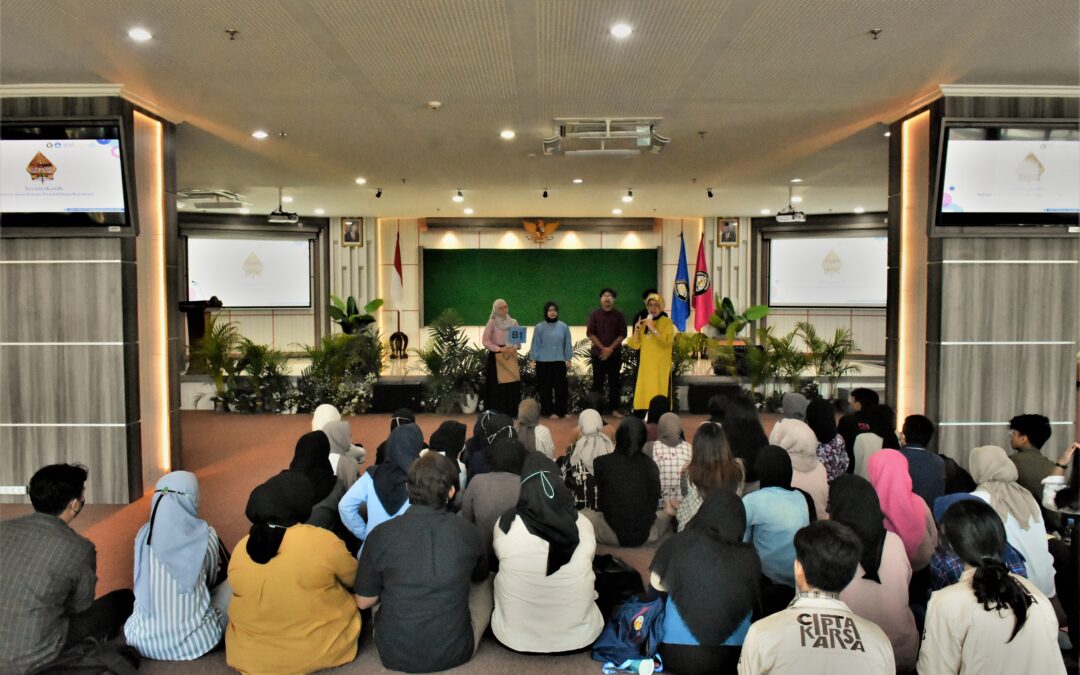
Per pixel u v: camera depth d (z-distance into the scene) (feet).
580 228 55.47
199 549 10.15
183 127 23.81
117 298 19.20
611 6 13.61
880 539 9.03
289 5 13.50
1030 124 18.88
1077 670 8.62
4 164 18.54
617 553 14.42
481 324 55.88
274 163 30.81
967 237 19.66
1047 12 14.02
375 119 22.77
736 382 33.60
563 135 23.06
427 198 43.09
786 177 34.86
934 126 19.69
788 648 6.45
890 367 22.66
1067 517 11.55
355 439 27.55
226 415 32.83
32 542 8.61
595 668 9.99
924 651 7.26
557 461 16.76
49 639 8.63
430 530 9.48
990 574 6.89
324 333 55.11
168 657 10.04
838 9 13.83
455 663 9.79
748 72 17.93
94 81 18.44
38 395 19.38
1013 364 19.90
